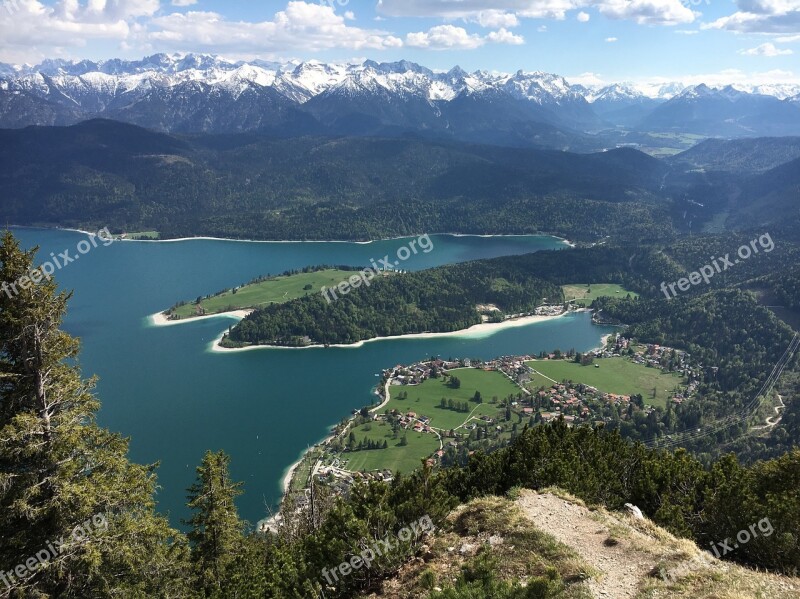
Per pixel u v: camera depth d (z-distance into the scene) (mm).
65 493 31375
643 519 37031
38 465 32656
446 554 33250
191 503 51938
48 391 34531
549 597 27281
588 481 42625
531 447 48562
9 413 33500
